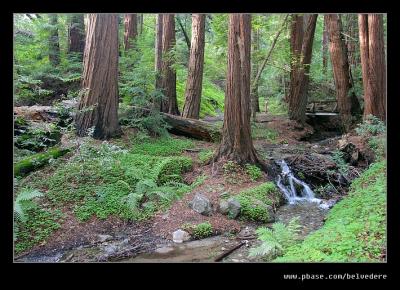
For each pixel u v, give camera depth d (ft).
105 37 31.12
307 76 52.90
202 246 19.80
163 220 22.74
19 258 17.84
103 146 26.68
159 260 17.84
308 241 17.48
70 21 49.93
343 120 48.37
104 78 31.24
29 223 20.29
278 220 24.16
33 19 44.45
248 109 30.09
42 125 28.43
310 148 41.45
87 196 23.40
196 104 43.55
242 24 28.71
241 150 29.96
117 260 17.92
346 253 14.73
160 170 27.25
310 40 51.44
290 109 54.19
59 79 42.32
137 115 35.47
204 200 24.00
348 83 49.21
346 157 36.04
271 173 31.07
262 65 51.37
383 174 25.57
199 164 30.68
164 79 44.32
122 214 22.70
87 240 20.24
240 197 25.11
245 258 17.93
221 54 53.26
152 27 63.52
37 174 24.48
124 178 25.71
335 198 29.40
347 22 59.00
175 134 38.93
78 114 30.81
